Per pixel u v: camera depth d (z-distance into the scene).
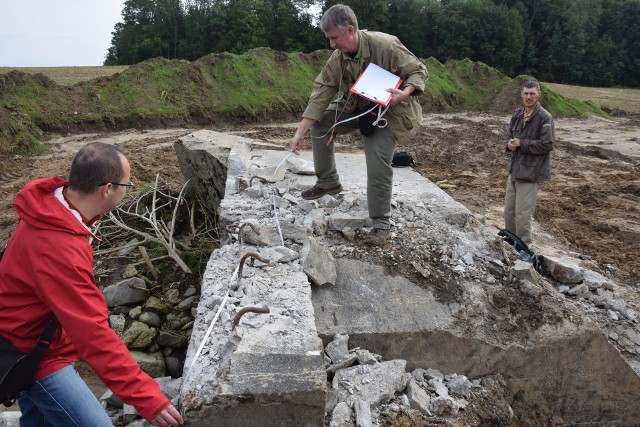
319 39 41.47
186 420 2.55
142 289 5.74
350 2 43.16
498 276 4.39
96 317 2.27
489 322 4.03
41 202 2.30
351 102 4.16
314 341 2.91
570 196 10.38
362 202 5.00
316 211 4.74
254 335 2.91
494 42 47.22
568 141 16.67
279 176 5.68
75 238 2.29
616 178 12.01
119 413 3.56
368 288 4.03
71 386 2.43
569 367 4.04
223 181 6.67
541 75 51.25
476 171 12.47
